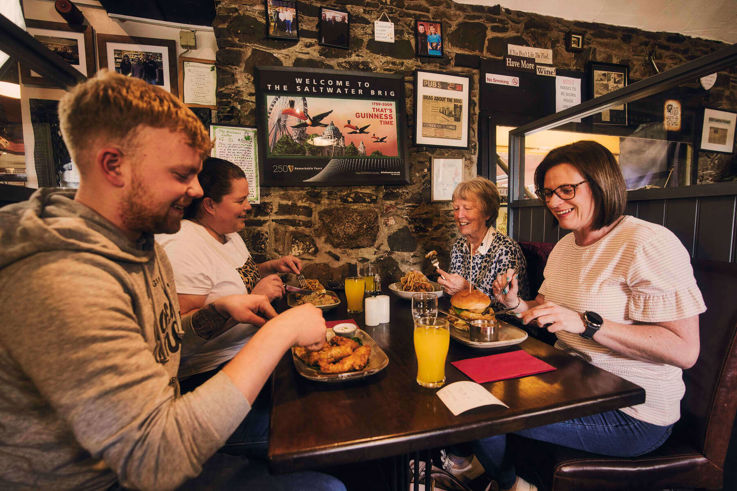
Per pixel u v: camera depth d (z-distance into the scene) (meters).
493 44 2.59
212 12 2.09
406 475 0.94
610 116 2.75
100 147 0.53
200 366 1.17
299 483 0.74
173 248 1.11
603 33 2.78
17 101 1.86
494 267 1.64
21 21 1.92
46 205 0.58
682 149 2.88
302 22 2.27
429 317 0.88
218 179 1.25
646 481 0.91
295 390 0.81
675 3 2.60
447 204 2.59
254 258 2.28
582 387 0.79
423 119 2.49
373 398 0.76
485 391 0.76
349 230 2.41
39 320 0.45
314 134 2.29
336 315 1.43
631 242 0.96
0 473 0.49
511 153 2.22
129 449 0.48
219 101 2.17
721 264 1.02
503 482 1.16
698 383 0.95
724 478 1.05
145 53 2.11
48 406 0.50
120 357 0.49
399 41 2.44
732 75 2.98
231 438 1.13
